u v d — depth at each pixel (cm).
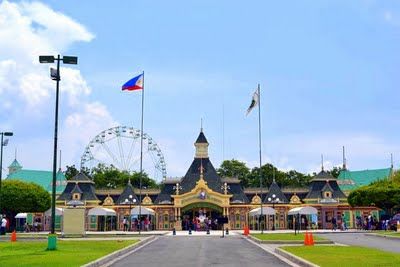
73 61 4812
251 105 9200
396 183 11531
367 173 15550
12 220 11588
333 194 12356
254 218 11900
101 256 3975
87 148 13900
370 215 11556
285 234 8100
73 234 7881
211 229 11575
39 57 4769
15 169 14888
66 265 3294
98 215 11088
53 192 4750
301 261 3559
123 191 12375
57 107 4759
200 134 12781
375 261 3475
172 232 9669
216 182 12356
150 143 14312
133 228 11562
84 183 12438
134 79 9588
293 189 12631
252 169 18812
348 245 5541
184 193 11912
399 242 6206
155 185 17675
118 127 14062
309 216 12112
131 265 3541
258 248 5278
